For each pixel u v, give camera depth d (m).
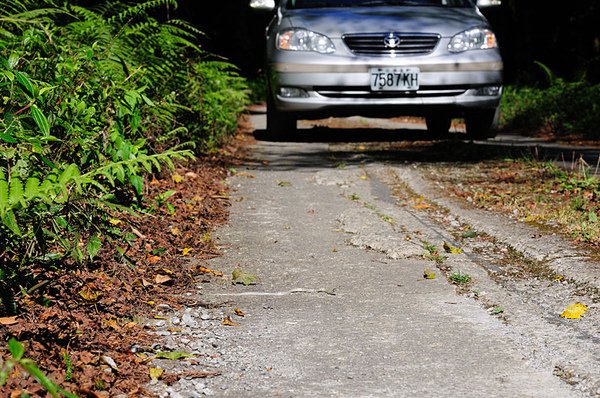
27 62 4.55
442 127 12.50
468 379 3.20
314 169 8.50
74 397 2.24
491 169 8.27
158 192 6.21
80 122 4.27
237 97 10.77
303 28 10.62
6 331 3.29
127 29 6.88
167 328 3.72
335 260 5.04
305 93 10.55
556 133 12.94
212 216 6.10
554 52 23.06
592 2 22.44
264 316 3.97
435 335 3.71
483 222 5.90
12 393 2.76
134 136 5.70
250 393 3.06
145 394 2.97
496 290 4.38
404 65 10.42
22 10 5.91
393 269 4.84
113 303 3.92
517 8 23.30
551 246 5.12
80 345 3.32
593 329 3.76
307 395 3.04
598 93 14.49
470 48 10.64
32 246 3.68
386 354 3.47
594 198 6.58
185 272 4.63
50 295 3.79
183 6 13.82
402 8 11.16
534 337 3.67
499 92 10.86
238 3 25.08
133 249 4.79
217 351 3.49
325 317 3.97
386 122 14.80
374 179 7.89
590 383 3.15
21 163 3.54
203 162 8.14
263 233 5.70
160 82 7.03
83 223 3.87
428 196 7.00
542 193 6.91
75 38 6.25
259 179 7.80
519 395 3.04
